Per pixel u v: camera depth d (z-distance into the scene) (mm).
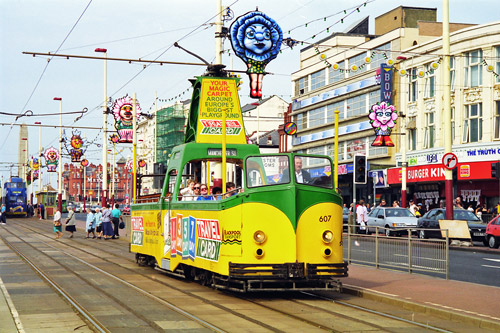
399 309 11953
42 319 10703
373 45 57688
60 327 9984
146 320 10625
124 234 40531
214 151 16875
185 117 98188
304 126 70125
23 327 9969
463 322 10539
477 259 22891
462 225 28391
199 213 14609
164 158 99000
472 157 43594
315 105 67125
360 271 18031
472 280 16500
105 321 10508
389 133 46750
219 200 13508
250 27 26156
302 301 12898
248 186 12859
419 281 15547
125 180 163625
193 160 17516
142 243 19984
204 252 14188
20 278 17156
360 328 10008
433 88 49312
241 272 12570
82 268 19922
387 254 18391
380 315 11266
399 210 37219
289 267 12648
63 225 57938
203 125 17062
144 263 20703
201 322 10398
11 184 83750
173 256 16500
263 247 12688
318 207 13039
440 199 47188
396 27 58500
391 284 14977
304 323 10469
